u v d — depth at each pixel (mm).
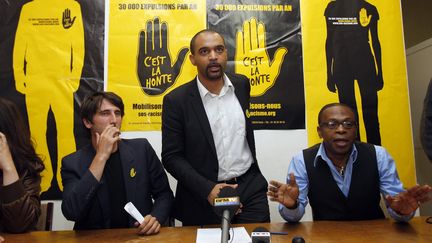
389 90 2586
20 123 1714
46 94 2496
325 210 1789
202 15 2578
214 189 1538
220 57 1750
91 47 2539
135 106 2518
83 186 1532
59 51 2527
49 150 2465
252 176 1852
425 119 1937
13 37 2514
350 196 1756
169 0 2576
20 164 1663
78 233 1455
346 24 2621
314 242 1217
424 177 2953
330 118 1734
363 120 2561
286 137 2539
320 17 2619
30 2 2545
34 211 1580
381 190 1786
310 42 2602
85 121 1794
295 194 1520
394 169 1781
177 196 1851
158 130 2510
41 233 1485
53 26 2539
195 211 1767
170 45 2555
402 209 1476
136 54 2543
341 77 2584
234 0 2600
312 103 2561
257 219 1745
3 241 1331
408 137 2557
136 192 1718
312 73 2580
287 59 2582
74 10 2555
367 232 1356
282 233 1356
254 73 2561
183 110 1770
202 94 1820
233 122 1833
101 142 1623
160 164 1866
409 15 3689
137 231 1458
